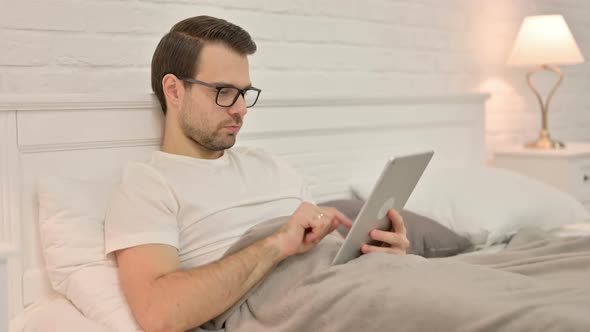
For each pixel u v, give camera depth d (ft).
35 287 4.71
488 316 3.35
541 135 10.05
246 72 4.99
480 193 7.04
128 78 6.07
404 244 4.64
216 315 4.16
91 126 5.02
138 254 4.29
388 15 8.45
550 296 3.53
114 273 4.46
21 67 5.37
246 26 6.94
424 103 8.34
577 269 4.21
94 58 5.82
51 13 5.52
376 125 7.70
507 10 10.43
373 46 8.29
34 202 4.75
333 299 3.89
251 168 5.28
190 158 4.98
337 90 7.90
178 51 4.94
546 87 11.55
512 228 6.81
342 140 7.38
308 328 3.97
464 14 9.66
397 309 3.65
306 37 7.52
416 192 7.24
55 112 4.83
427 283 3.76
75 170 4.97
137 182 4.63
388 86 8.52
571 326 3.11
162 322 3.94
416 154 4.36
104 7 5.86
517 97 10.87
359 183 7.54
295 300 4.06
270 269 4.32
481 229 6.55
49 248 4.58
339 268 4.15
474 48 9.89
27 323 4.42
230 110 4.90
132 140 5.26
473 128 9.15
